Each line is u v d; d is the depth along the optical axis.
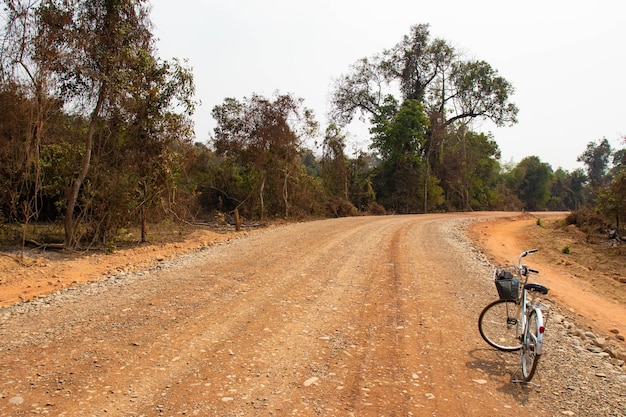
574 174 86.00
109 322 6.38
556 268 15.07
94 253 12.86
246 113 25.50
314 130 28.03
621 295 11.57
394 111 48.81
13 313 6.86
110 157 14.59
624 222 19.94
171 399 4.21
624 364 5.90
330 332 6.28
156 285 8.69
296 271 10.25
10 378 4.55
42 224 15.86
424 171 47.69
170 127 15.07
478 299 8.36
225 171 28.03
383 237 16.58
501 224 28.16
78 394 4.26
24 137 12.41
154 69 14.56
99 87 13.12
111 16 13.09
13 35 11.67
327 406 4.19
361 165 42.72
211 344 5.64
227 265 10.80
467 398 4.48
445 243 15.98
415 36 49.59
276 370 4.95
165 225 18.36
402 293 8.56
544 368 5.39
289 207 27.56
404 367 5.17
